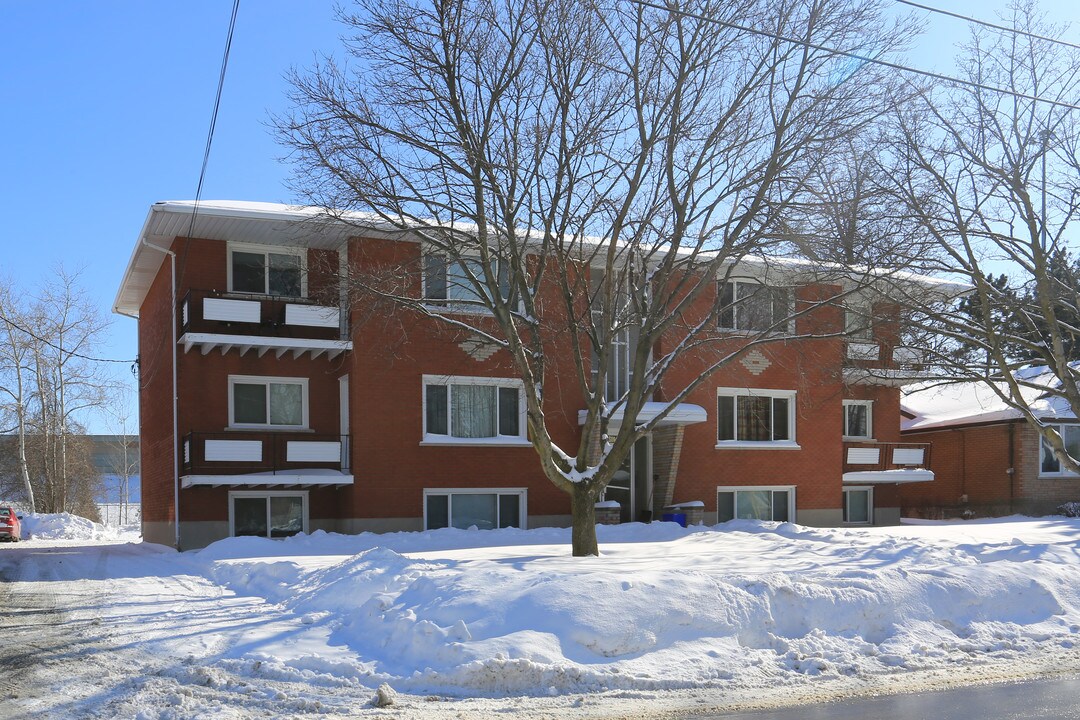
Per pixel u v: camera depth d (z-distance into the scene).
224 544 17.80
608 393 23.41
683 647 8.77
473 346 21.88
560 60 14.04
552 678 7.84
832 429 25.69
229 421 20.94
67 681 7.71
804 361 23.48
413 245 21.06
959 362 20.38
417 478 21.22
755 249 15.61
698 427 24.06
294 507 21.59
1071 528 21.52
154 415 24.41
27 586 13.99
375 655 8.67
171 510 21.44
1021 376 31.47
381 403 21.00
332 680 7.84
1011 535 19.30
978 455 29.28
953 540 17.59
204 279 20.83
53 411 38.31
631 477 24.14
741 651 8.84
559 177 14.31
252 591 13.23
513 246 14.23
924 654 9.20
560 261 14.55
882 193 16.20
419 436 21.28
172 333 21.06
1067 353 26.53
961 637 9.88
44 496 39.53
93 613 11.22
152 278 24.66
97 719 6.60
